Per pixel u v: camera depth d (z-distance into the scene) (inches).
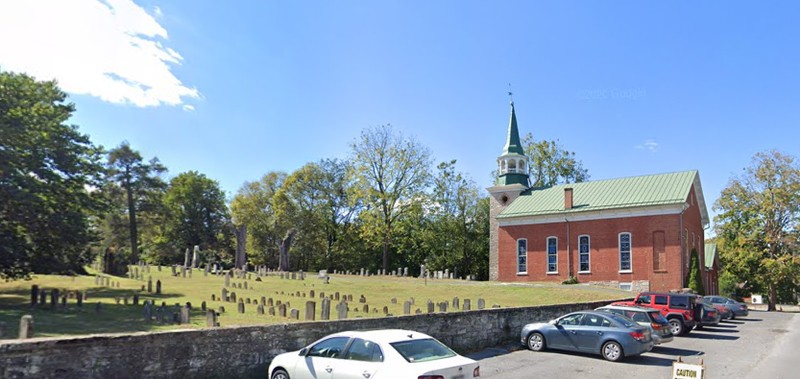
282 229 3326.8
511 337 802.2
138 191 3080.7
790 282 2385.6
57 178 1256.8
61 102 1472.7
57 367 348.8
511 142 2544.3
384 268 2898.6
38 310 923.4
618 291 1689.2
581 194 2187.5
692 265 1850.4
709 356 718.5
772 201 2316.7
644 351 663.8
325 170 3501.5
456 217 3225.9
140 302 1110.4
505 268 2245.3
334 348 404.2
